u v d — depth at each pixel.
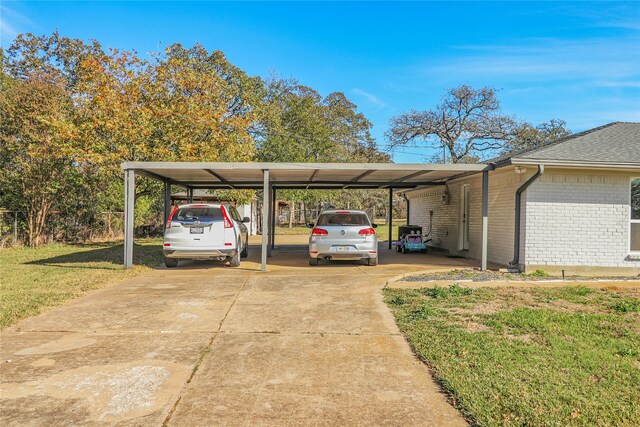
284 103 36.69
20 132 18.06
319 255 11.05
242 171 11.54
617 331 5.25
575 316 5.93
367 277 9.52
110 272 10.16
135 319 5.95
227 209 11.48
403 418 3.18
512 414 3.17
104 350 4.66
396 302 6.98
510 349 4.57
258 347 4.77
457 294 7.51
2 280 9.01
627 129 12.42
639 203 10.44
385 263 12.27
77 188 20.02
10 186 18.28
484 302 6.93
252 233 29.16
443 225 15.83
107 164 16.64
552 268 10.16
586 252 10.20
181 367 4.17
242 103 29.52
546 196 10.16
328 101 45.97
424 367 4.19
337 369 4.14
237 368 4.15
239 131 19.27
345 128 43.12
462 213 14.31
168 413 3.24
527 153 10.41
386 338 5.10
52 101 18.48
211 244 10.75
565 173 10.17
